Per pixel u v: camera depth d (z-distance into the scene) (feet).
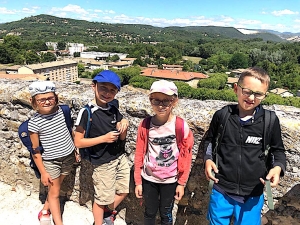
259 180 5.21
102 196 6.61
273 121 5.03
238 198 5.35
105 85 5.80
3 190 8.73
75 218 7.78
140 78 175.94
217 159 5.42
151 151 5.84
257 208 5.41
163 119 5.68
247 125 5.07
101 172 6.49
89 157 6.44
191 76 191.01
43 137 6.49
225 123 5.23
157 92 5.34
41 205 8.25
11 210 8.02
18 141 8.41
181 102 6.96
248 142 5.10
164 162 5.80
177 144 5.76
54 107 6.58
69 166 7.12
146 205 6.23
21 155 8.50
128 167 6.88
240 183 5.25
